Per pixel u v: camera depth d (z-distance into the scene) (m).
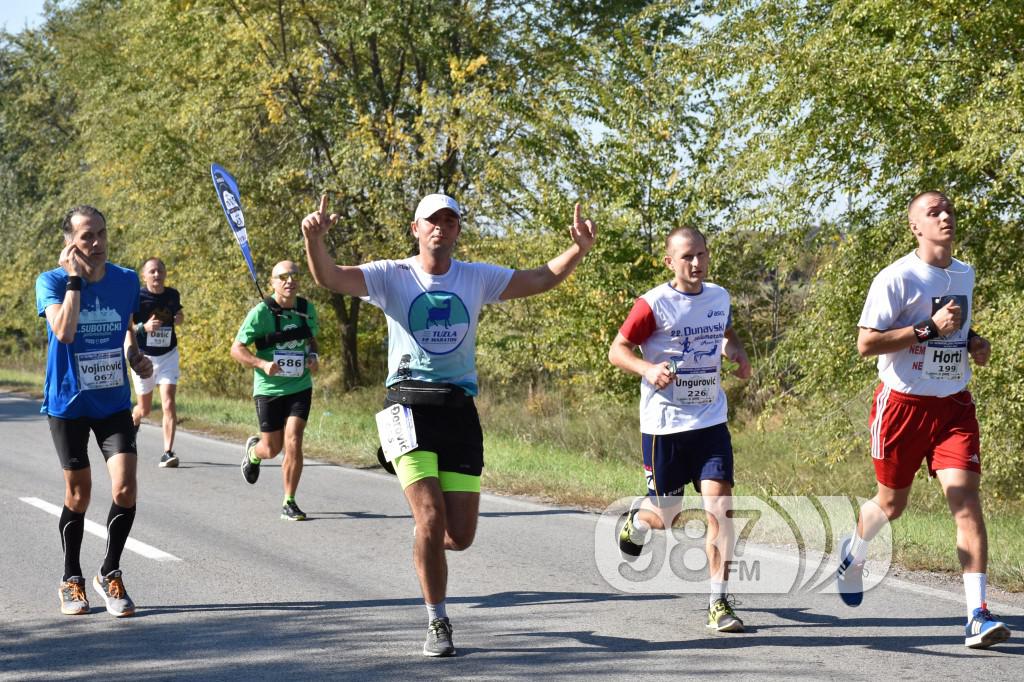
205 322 42.81
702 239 10.00
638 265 30.42
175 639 9.70
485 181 33.78
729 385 32.00
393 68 40.62
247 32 37.78
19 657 9.20
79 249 10.13
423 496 9.02
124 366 10.63
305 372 16.00
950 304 9.23
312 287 45.09
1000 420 17.98
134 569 12.57
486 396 38.25
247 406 35.94
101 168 47.75
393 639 9.64
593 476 19.47
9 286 65.81
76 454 10.54
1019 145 17.50
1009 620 9.94
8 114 68.56
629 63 30.83
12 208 69.69
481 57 34.28
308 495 18.19
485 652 9.20
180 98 41.47
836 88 19.98
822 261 22.30
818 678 8.31
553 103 32.03
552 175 31.41
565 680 8.35
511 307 33.59
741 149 23.61
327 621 10.28
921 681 8.20
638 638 9.57
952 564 12.08
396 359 9.34
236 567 12.66
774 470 23.23
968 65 19.69
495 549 13.56
